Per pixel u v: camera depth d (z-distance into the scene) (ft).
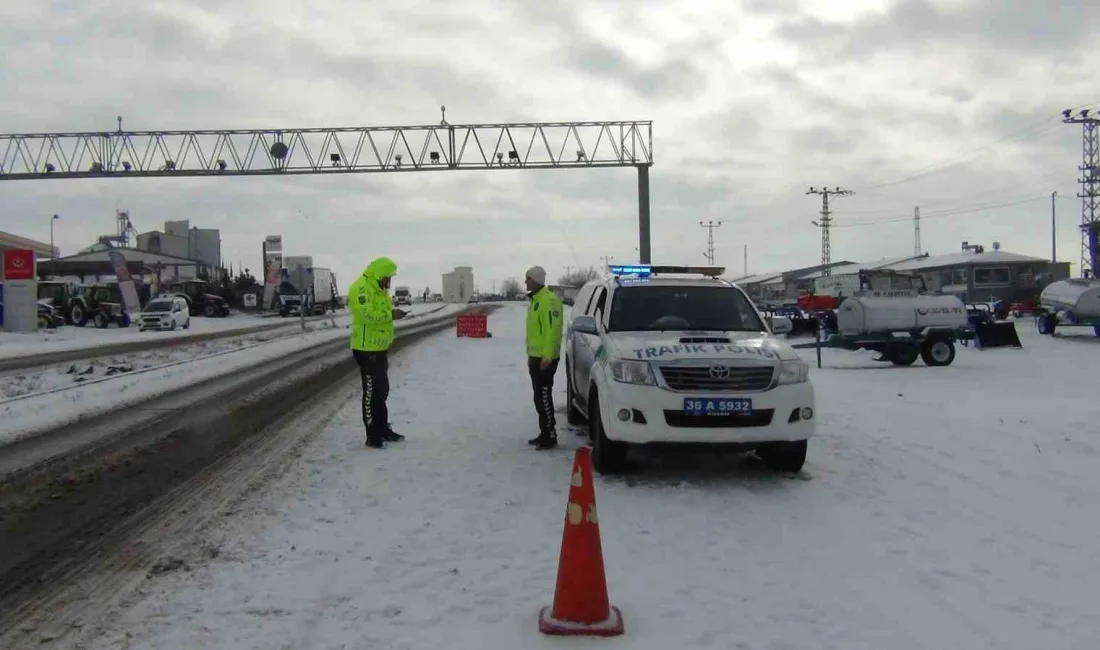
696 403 22.88
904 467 26.17
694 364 23.20
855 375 55.42
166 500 22.74
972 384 49.14
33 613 14.80
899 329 61.46
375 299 29.84
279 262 191.83
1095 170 173.17
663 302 28.35
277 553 18.01
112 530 19.90
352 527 19.93
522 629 13.94
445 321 153.58
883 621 14.39
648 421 23.02
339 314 205.87
